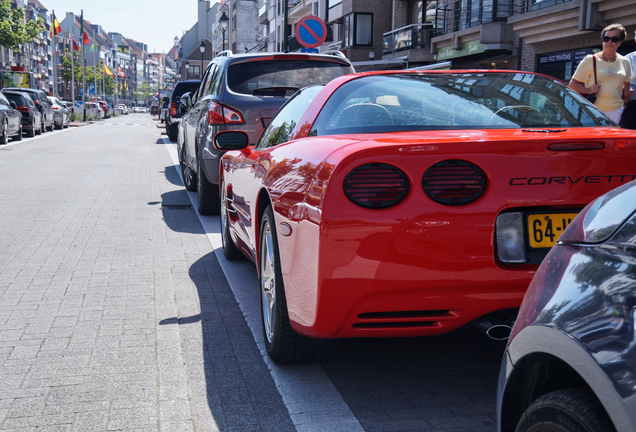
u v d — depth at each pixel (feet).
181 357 11.30
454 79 11.91
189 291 15.58
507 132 9.49
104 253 19.47
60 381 10.21
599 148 8.39
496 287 8.32
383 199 8.16
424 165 8.19
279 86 24.36
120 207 28.14
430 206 8.14
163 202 29.71
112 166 45.96
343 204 8.17
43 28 204.44
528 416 5.17
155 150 62.18
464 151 8.21
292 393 9.79
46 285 15.88
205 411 9.21
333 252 8.18
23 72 146.20
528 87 11.75
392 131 10.16
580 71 24.30
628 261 4.67
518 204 8.25
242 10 269.85
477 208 8.18
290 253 9.48
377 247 8.11
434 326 8.61
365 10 117.29
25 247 20.07
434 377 10.41
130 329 12.75
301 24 42.39
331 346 10.62
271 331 10.94
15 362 10.98
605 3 48.34
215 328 12.89
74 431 8.58
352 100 11.20
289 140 12.07
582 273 5.00
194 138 29.17
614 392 4.32
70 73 349.41
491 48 69.72
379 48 118.32
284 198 9.82
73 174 40.45
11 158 51.49
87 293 15.24
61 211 26.84
